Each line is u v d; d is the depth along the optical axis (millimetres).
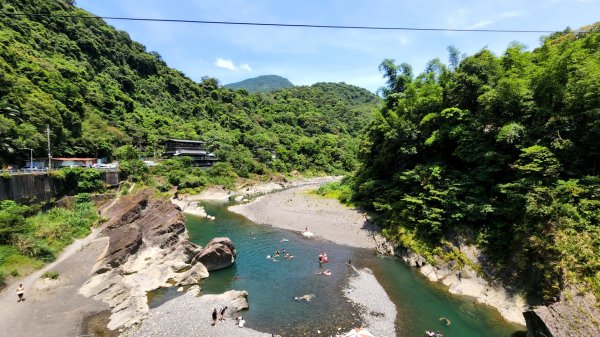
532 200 28203
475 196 35656
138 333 23344
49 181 47656
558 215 26688
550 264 25219
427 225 39750
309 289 31750
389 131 52156
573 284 23141
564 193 27438
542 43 41188
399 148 50344
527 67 36469
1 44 69438
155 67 164250
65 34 120562
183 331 23781
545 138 30891
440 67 56562
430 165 42562
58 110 68250
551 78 31703
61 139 66438
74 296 27828
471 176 37500
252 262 39219
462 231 35531
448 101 43312
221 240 38156
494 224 33188
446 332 24734
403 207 44875
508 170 34000
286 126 184375
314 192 83312
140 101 136500
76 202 51375
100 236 41969
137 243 37844
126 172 74125
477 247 33406
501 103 34312
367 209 57531
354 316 26719
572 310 21766
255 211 68125
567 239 25234
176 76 178375
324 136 175500
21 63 72875
